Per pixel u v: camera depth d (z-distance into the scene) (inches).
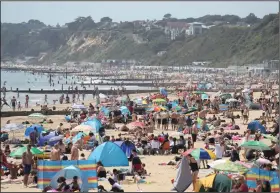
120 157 1563.7
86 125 2106.3
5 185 1334.9
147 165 1680.6
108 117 2967.5
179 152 1932.8
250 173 1253.1
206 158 1507.1
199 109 3331.7
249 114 3284.9
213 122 2701.8
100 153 1561.3
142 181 1386.6
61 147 1766.7
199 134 2297.0
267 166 1289.4
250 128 2154.3
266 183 1186.6
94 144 1945.1
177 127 2672.2
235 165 1282.0
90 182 1290.6
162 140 1942.7
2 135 2237.9
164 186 1332.4
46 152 1647.4
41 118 3097.9
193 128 2107.5
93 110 3206.2
